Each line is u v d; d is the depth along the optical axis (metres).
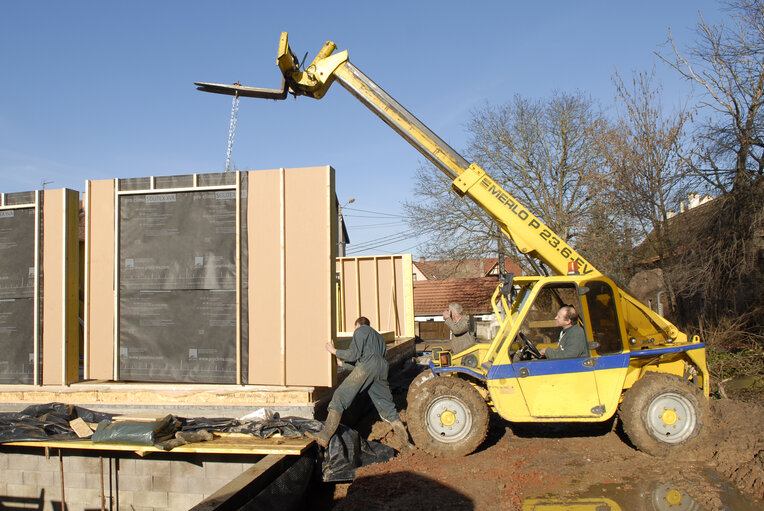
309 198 6.23
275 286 6.24
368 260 13.98
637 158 12.92
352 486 5.01
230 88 6.98
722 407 6.97
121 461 5.88
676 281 12.22
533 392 5.67
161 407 6.34
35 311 6.78
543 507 4.40
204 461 5.66
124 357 6.51
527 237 6.62
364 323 6.06
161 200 6.59
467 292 26.31
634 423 5.57
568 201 22.11
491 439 6.36
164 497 5.75
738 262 10.82
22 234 6.97
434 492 4.72
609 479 5.00
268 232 6.30
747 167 11.20
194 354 6.38
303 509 5.12
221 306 6.36
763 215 10.26
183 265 6.47
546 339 6.31
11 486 6.11
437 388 5.76
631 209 13.21
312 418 5.98
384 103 7.04
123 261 6.59
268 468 4.58
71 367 6.76
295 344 6.14
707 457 5.44
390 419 5.88
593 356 5.68
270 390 6.11
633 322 6.38
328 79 7.17
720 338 10.81
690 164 12.08
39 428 5.86
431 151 6.97
